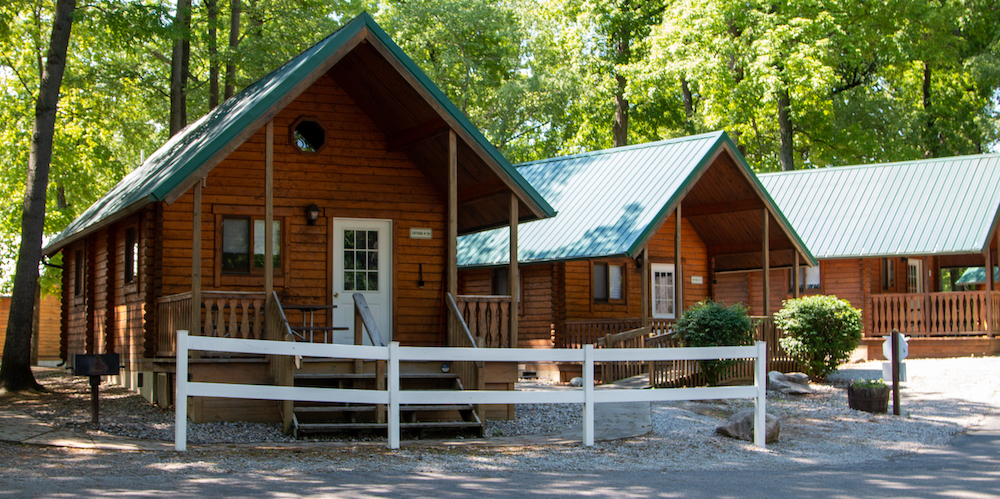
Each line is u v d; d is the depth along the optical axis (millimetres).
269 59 27625
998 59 36531
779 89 33000
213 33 28344
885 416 15367
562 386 20047
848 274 28438
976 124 40000
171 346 13938
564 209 22281
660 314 24312
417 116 15039
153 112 33562
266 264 13305
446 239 16781
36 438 10641
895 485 9125
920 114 39594
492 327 14820
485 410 14125
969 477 9688
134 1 21203
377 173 16406
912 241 26906
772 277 30656
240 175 15609
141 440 11094
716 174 21953
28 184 17969
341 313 16000
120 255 18031
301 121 16016
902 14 35156
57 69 18094
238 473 8914
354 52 14234
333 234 16047
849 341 20438
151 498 7480
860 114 37906
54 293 32938
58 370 24922
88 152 30016
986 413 15812
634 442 11969
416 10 38062
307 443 11602
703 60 33406
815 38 33688
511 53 41719
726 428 12688
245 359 13109
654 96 36812
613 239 19750
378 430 12688
